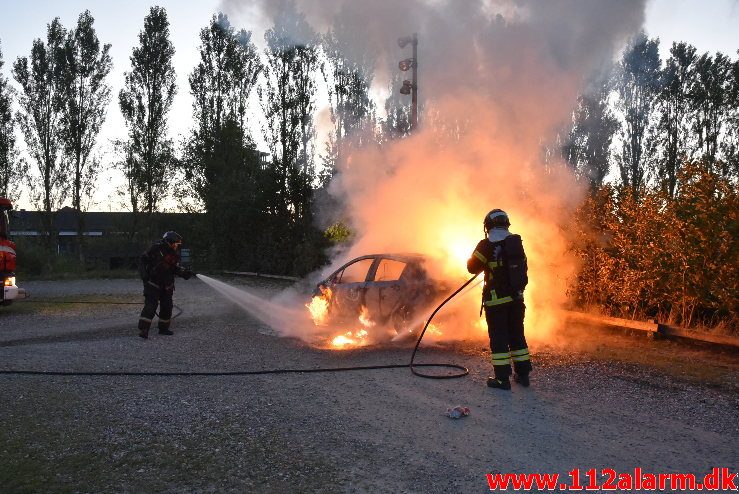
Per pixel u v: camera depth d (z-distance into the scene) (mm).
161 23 31250
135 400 5340
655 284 8758
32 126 31391
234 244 27125
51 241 31922
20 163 31469
